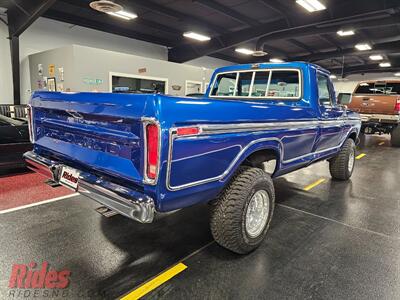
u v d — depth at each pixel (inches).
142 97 62.7
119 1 318.3
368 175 217.6
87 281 81.7
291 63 132.1
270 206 100.7
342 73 832.3
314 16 371.9
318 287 80.9
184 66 476.1
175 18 406.6
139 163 65.7
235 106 81.4
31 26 380.2
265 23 430.6
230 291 78.5
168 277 84.3
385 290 80.1
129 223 120.4
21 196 149.9
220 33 483.5
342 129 166.9
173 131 62.8
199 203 78.3
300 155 126.9
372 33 500.7
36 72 378.0
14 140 176.4
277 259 95.0
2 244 100.7
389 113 353.7
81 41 435.5
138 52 522.9
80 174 80.7
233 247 90.5
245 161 99.7
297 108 114.4
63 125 90.4
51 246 100.2
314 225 123.3
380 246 105.4
